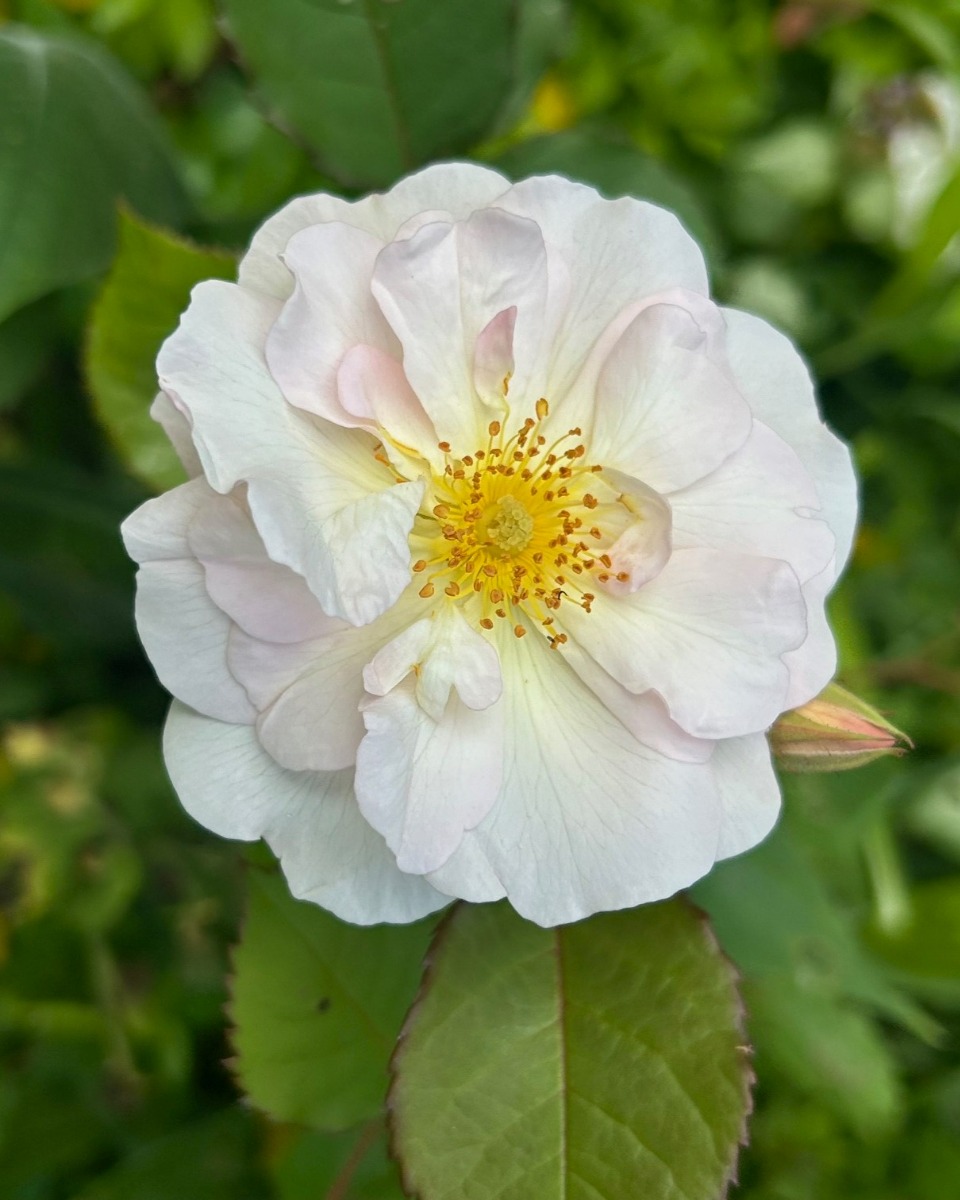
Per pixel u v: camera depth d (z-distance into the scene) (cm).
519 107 17
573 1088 11
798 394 12
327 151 14
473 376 11
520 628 12
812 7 19
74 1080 17
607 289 11
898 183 20
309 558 9
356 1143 14
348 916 11
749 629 11
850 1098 17
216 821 11
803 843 16
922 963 18
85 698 19
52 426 19
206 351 10
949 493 21
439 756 10
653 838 11
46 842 17
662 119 20
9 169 14
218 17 13
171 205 16
